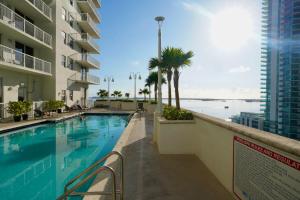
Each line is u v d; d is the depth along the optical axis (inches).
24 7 733.9
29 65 715.4
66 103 1019.9
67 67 1029.2
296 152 83.2
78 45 1186.0
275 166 99.9
